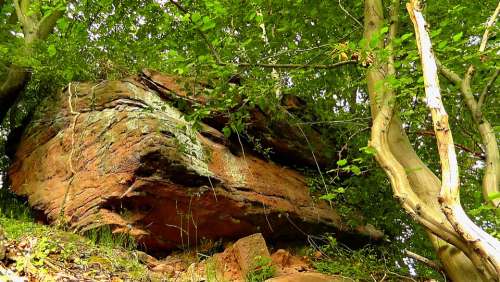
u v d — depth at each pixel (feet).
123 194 22.91
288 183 28.55
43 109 31.01
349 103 33.55
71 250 18.40
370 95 20.20
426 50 15.23
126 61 31.63
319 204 29.07
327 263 24.93
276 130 28.91
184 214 23.77
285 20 25.13
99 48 31.32
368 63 19.40
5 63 35.12
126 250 21.35
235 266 20.99
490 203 16.85
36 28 36.04
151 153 22.77
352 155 30.63
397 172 16.52
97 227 22.30
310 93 31.81
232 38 22.34
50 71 31.55
